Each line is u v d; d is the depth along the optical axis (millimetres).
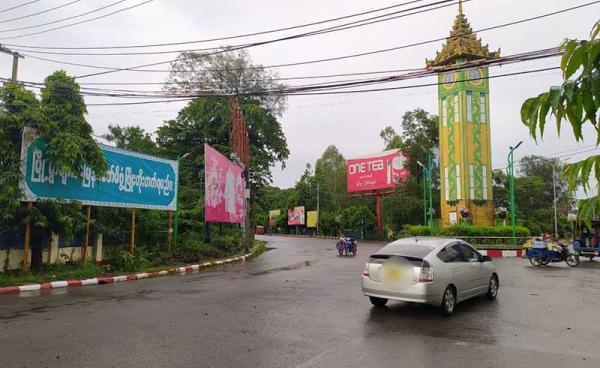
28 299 10883
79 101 15781
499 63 12664
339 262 21828
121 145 36125
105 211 19062
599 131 1662
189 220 27359
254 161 39969
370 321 8344
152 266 18469
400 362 5883
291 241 51094
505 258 25297
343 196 72438
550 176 72562
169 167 21078
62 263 15844
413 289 8781
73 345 6602
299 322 8219
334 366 5719
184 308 9539
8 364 5711
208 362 5855
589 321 8422
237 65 39812
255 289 12406
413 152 49094
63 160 14531
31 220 14203
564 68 1683
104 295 11500
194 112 39000
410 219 48938
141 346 6574
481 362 5898
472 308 9742
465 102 33188
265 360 5953
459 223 31891
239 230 34781
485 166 33344
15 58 16562
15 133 14039
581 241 22312
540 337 7211
